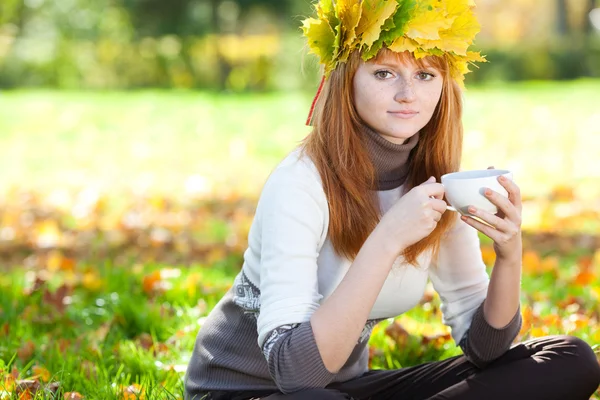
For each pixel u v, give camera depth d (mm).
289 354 2512
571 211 7945
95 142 13734
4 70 25828
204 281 5387
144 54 27234
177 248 6809
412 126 2779
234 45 29016
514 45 26906
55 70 26297
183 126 15516
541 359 2824
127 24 28094
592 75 25922
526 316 4379
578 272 5797
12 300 4922
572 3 40406
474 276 3092
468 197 2559
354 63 2770
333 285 2879
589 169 10367
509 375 2809
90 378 3668
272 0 29984
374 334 4246
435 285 3168
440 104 2918
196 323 4395
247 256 2898
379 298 2941
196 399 2982
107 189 9766
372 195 2846
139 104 18688
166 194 9398
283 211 2699
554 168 10484
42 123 15711
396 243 2557
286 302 2600
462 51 2758
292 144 13305
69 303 4961
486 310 2922
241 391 2898
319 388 2562
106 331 4414
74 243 7082
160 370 3850
